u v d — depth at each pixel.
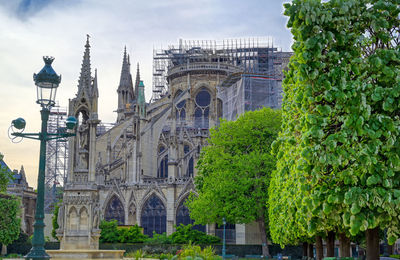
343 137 19.41
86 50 43.97
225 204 60.50
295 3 20.42
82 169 41.50
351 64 19.88
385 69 19.47
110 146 103.44
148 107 122.00
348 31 20.31
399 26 20.97
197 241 68.81
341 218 21.86
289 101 30.66
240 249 68.31
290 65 23.16
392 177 19.17
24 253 75.75
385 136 19.30
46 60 24.94
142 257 44.56
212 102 122.50
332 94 19.81
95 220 40.66
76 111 42.44
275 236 47.59
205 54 131.00
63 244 40.00
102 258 36.91
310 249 50.53
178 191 88.62
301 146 22.62
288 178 31.27
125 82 148.62
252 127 64.75
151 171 102.00
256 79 99.25
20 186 105.88
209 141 67.44
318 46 19.81
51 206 111.88
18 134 23.92
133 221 91.00
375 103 19.78
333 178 20.16
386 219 19.02
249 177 61.56
